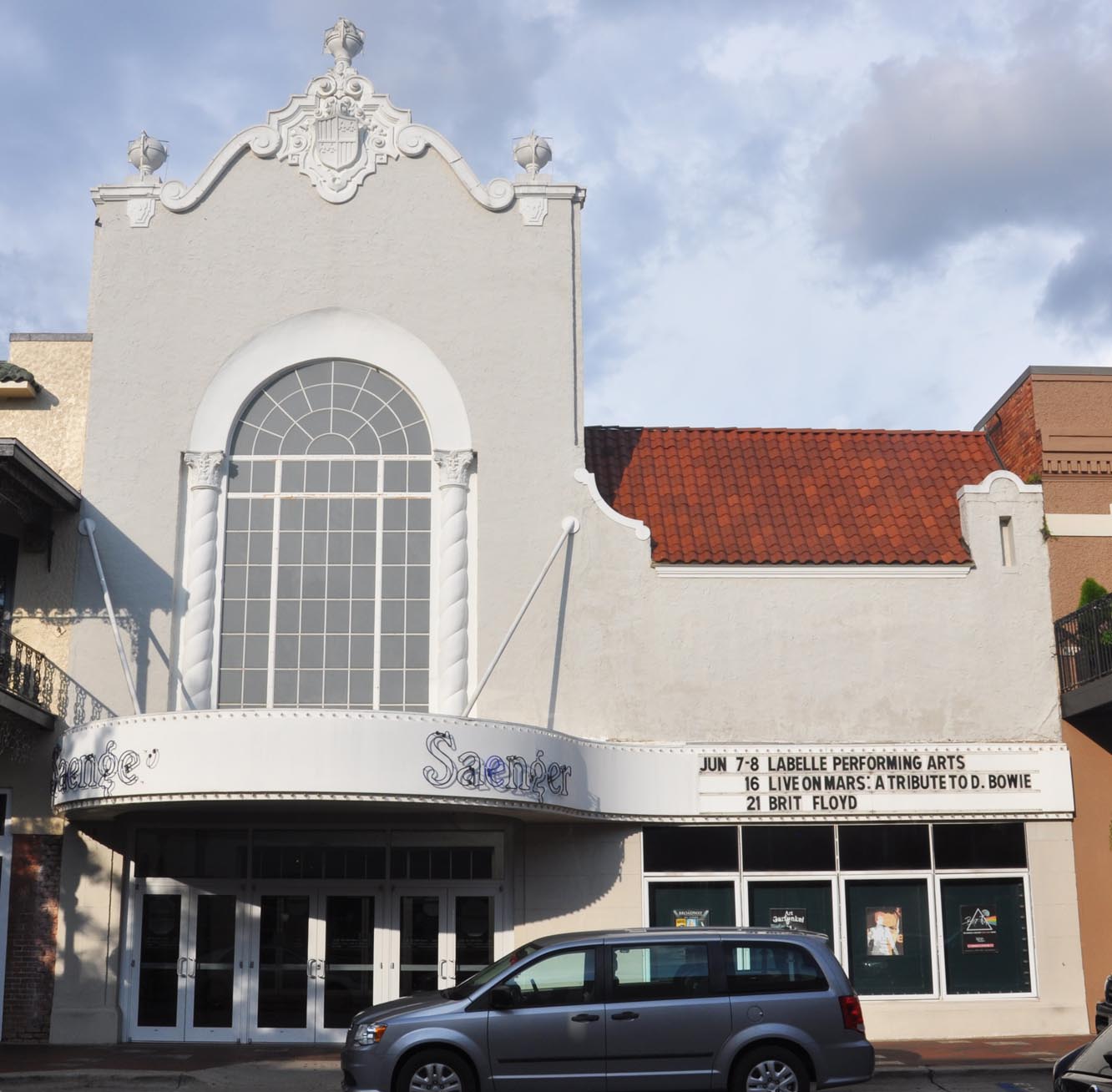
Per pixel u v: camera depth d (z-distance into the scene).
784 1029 13.45
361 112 22.75
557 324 22.12
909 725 21.00
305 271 22.19
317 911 20.16
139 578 21.06
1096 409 22.42
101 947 19.86
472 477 21.72
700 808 20.42
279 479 21.77
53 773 19.70
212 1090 15.78
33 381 21.66
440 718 18.05
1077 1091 11.01
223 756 17.62
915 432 24.55
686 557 21.28
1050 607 21.56
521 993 13.59
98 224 22.36
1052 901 20.55
